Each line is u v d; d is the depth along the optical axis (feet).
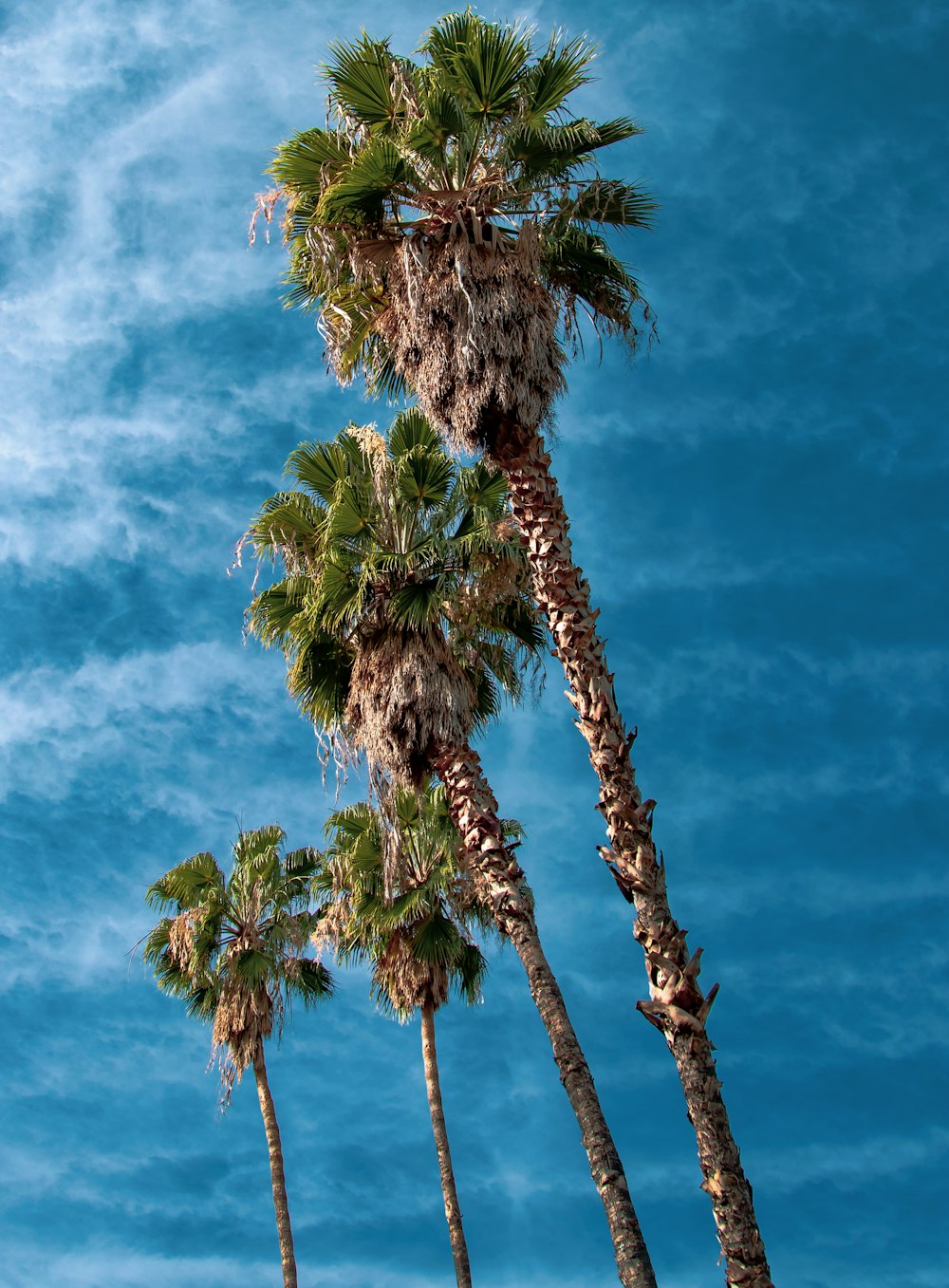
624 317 43.65
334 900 71.20
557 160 41.09
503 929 43.04
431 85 42.01
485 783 45.73
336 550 49.01
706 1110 29.94
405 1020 69.21
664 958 31.37
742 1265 28.53
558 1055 39.52
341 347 44.98
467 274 39.88
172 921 77.20
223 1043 74.64
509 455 38.86
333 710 50.06
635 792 33.30
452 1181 67.67
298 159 42.75
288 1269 71.36
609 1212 35.96
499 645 52.70
